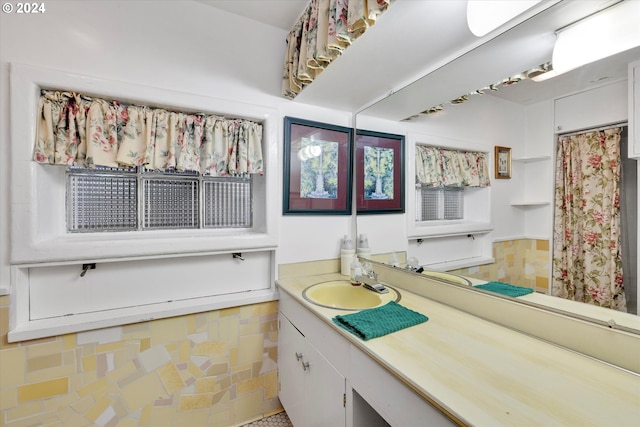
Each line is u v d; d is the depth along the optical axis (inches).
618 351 30.0
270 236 65.2
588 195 32.6
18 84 45.0
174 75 56.9
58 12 48.3
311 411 50.0
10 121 44.9
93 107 50.6
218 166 61.1
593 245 32.1
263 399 67.1
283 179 67.5
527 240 38.8
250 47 64.2
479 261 45.2
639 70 28.3
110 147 52.1
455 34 43.9
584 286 32.8
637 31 28.5
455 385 27.2
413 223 58.6
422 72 54.6
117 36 52.4
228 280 65.2
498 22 36.5
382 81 58.4
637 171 28.6
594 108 31.7
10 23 45.6
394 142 63.8
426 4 37.6
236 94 62.7
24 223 45.5
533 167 38.1
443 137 52.5
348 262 71.7
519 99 39.9
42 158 46.7
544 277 36.7
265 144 64.9
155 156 55.4
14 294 46.1
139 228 58.8
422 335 37.9
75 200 53.8
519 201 39.8
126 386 54.0
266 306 66.4
